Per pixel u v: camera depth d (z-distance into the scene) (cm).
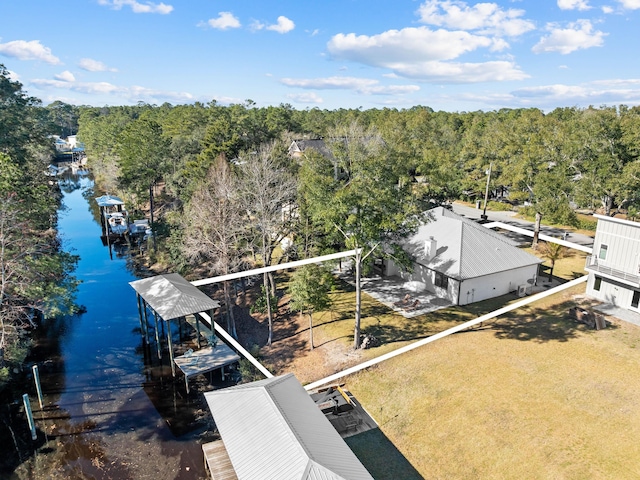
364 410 1880
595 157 3425
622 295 2542
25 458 1791
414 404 1853
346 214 2214
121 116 11469
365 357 2264
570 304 2645
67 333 2862
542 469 1459
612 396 1759
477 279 2861
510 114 9319
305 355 2391
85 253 4500
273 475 1220
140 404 2145
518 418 1692
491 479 1459
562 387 1844
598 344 2150
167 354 2595
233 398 1570
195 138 5338
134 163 4812
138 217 5491
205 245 2878
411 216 2277
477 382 1931
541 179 3522
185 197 3928
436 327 2531
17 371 2386
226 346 2508
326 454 1281
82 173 9806
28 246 2234
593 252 2653
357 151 2345
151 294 2525
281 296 3150
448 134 7256
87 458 1789
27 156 3541
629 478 1382
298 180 3080
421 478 1510
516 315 2584
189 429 1962
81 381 2336
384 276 3428
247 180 2969
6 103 3406
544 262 3444
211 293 3369
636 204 3350
